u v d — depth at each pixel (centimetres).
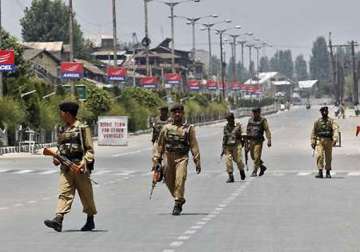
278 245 2855
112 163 8362
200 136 16012
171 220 3650
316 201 4450
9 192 5241
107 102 15300
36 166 7969
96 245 2908
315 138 6200
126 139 12488
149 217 3775
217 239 3023
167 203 4444
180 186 3856
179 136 3866
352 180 5956
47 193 5166
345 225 3397
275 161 8356
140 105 18350
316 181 5884
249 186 5512
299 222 3516
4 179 6362
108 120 12525
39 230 3344
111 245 2902
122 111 15725
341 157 8881
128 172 7088
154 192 5153
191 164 8000
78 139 3212
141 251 2761
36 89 12594
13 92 11781
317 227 3341
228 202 4444
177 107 3878
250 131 6431
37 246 2897
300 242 2920
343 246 2820
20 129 11575
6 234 3222
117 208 4200
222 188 5372
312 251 2717
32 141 11106
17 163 8469
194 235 3142
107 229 3350
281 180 6003
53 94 12938
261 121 6397
